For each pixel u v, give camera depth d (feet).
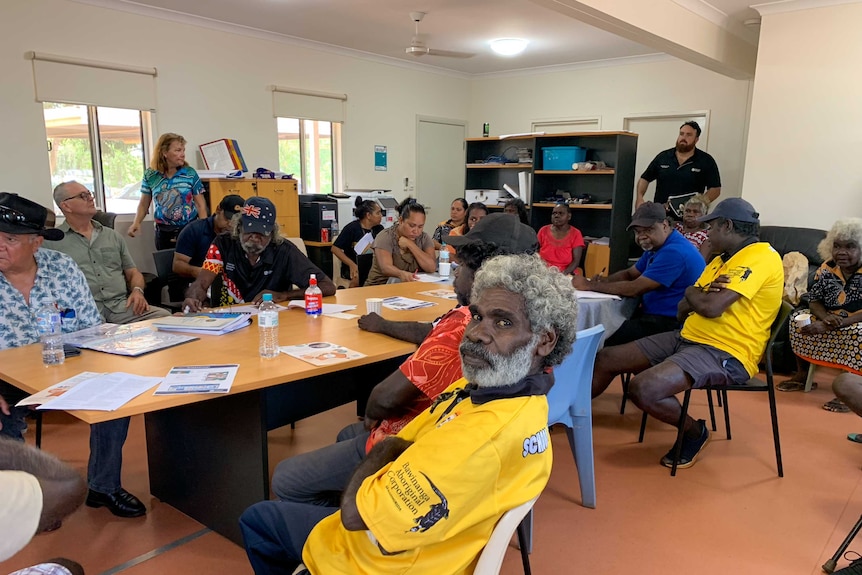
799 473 8.63
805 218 14.64
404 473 3.34
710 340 8.68
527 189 20.31
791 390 12.19
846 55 13.66
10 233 6.77
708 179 17.40
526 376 3.70
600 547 6.79
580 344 6.81
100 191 16.34
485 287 3.78
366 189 22.67
